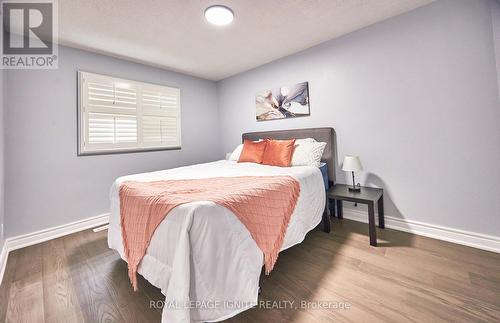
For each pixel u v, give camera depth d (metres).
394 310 1.25
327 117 2.80
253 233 1.31
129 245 1.48
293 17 2.19
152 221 1.31
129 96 3.08
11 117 2.21
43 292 1.49
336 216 2.83
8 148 2.19
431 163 2.12
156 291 1.48
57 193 2.50
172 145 3.60
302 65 2.98
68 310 1.32
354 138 2.60
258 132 3.52
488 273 1.55
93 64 2.78
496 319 1.17
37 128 2.37
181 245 1.06
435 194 2.11
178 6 1.94
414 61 2.15
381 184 2.43
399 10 2.15
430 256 1.81
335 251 1.95
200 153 4.02
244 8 2.01
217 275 1.11
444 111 2.02
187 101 3.83
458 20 1.92
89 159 2.74
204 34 2.45
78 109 2.64
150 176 2.09
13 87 2.23
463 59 1.91
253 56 3.11
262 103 3.50
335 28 2.44
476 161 1.90
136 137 3.16
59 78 2.51
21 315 1.29
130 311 1.30
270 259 1.40
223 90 4.15
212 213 1.14
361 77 2.50
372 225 2.03
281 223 1.60
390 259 1.79
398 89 2.26
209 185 1.69
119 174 3.00
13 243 2.19
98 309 1.32
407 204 2.28
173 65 3.36
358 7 2.08
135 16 2.06
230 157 3.43
